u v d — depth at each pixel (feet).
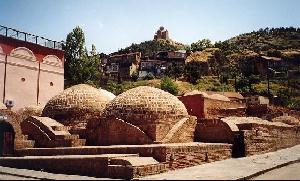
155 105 66.80
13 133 68.13
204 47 306.96
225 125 67.92
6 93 96.68
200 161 56.65
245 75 265.13
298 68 277.23
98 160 49.03
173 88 186.39
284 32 386.11
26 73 103.24
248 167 51.62
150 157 50.72
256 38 382.63
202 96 91.86
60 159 53.83
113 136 64.85
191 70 238.48
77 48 162.20
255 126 71.05
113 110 68.28
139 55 293.43
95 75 167.84
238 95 174.70
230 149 65.21
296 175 44.73
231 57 283.18
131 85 212.64
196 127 71.20
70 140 64.34
